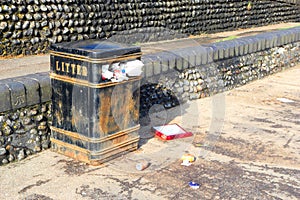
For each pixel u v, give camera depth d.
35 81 4.26
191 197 3.58
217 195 3.63
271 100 6.68
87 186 3.72
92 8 7.69
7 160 4.11
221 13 11.60
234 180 3.91
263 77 8.20
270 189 3.76
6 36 6.52
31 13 6.78
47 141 4.46
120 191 3.65
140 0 8.83
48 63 6.27
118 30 8.26
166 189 3.71
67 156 4.29
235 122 5.56
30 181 3.78
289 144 4.86
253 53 7.81
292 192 3.71
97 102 3.91
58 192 3.61
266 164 4.28
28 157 4.27
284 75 8.49
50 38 7.08
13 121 4.12
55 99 4.22
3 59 6.47
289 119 5.76
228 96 6.80
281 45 8.75
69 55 3.96
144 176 3.94
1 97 3.95
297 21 16.03
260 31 11.95
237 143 4.83
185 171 4.07
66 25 7.26
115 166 4.11
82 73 3.90
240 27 12.62
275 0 14.23
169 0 9.66
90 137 4.00
